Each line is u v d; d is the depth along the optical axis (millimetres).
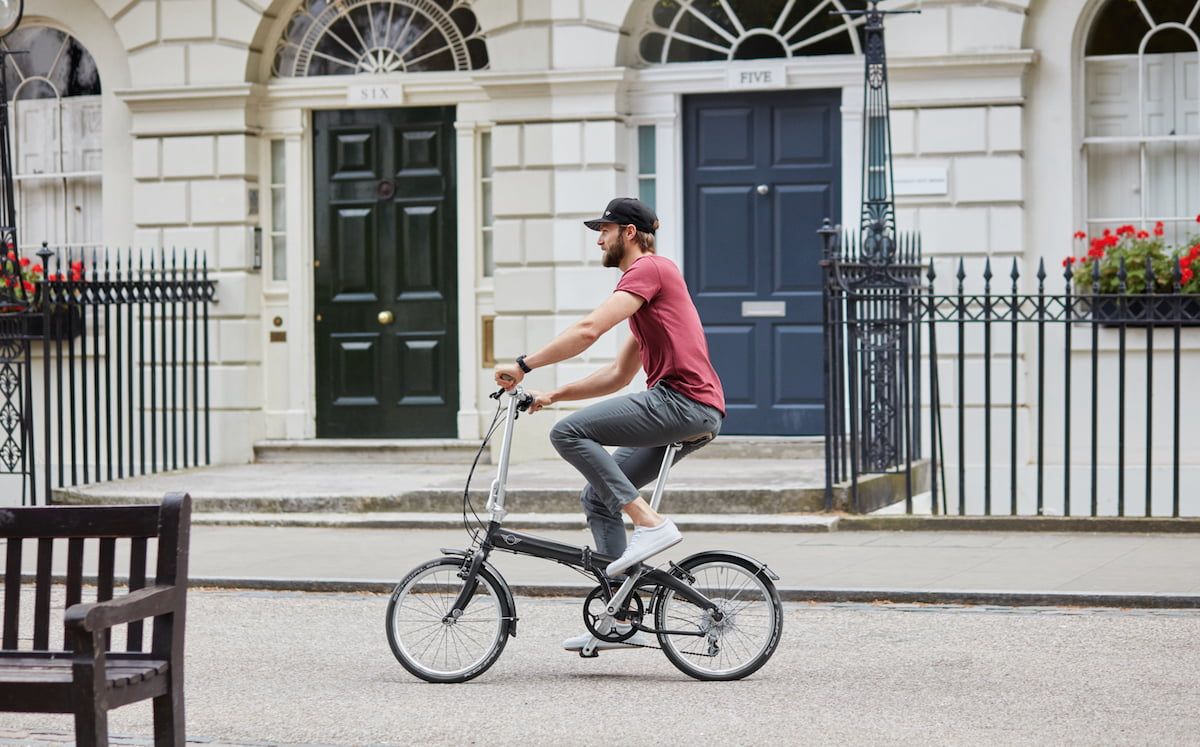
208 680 6148
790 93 11383
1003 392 10914
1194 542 8625
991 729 5180
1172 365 10680
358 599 7863
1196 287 10516
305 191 12242
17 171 12828
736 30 11492
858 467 10008
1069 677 5906
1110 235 10727
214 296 12102
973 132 10836
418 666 6055
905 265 9898
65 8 12500
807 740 5078
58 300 10688
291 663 6453
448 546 9125
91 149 12688
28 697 3975
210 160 12102
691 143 11562
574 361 11492
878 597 7406
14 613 4527
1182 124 10945
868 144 10492
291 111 12203
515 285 11555
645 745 5070
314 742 5211
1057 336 10867
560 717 5461
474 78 11539
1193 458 10656
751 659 5996
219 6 12062
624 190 11539
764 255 11453
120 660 4332
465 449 11859
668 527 5914
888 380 10133
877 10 10172
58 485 11195
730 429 11523
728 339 11531
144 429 11523
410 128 12141
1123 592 7207
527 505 9930
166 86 12109
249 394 12156
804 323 11383
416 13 12078
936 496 9727
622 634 6062
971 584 7512
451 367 12109
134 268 12305
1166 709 5402
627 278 5977
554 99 11430
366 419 12234
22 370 12250
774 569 8039
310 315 12289
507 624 6051
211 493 10352
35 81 12781
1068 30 10789
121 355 11500
